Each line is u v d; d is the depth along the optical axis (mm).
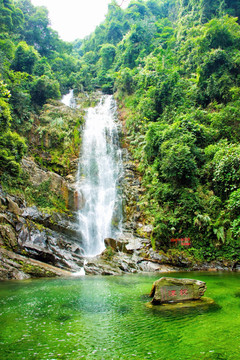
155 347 4277
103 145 26438
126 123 28766
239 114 20859
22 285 10125
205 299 7438
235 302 7070
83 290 9078
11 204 15625
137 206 20406
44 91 28938
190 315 5953
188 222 17312
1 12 32531
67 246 16344
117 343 4480
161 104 25719
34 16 41250
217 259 16406
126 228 19359
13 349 4254
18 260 13023
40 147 22969
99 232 19547
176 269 15539
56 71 38969
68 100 35812
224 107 23062
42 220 16766
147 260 15766
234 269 15469
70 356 3990
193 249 16797
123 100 34000
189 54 30594
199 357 3861
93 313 6281
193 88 25766
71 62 42969
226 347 4199
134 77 33250
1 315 6156
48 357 3957
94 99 37594
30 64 30562
